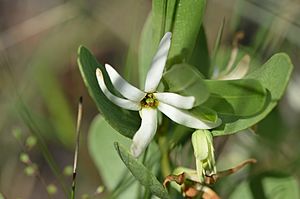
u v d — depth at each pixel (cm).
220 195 27
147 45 24
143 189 26
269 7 32
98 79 20
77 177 34
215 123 21
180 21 22
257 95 21
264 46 31
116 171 26
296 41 32
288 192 25
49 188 27
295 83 34
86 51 21
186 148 29
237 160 31
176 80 20
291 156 30
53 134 34
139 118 22
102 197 34
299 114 34
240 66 24
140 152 21
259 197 26
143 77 24
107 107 21
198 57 24
